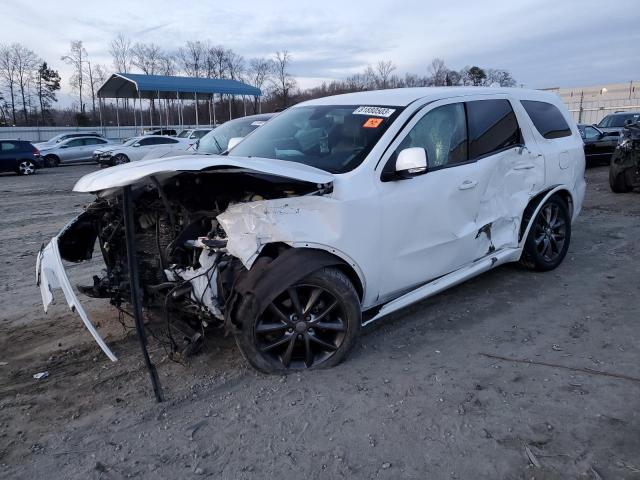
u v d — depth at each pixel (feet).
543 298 15.56
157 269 12.07
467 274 14.44
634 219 25.94
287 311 11.10
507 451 8.80
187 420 9.96
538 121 17.35
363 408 10.14
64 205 39.19
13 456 9.05
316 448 9.05
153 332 13.66
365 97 14.73
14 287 17.99
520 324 13.83
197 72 192.65
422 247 12.99
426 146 13.24
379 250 11.91
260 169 10.36
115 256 13.20
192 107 179.63
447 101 14.15
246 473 8.51
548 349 12.39
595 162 50.34
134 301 10.53
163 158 12.26
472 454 8.77
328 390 10.79
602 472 8.25
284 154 13.35
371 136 12.69
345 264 11.40
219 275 10.91
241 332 10.73
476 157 14.52
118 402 10.62
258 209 10.66
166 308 11.29
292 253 10.73
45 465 8.82
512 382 10.95
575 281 16.94
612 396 10.28
